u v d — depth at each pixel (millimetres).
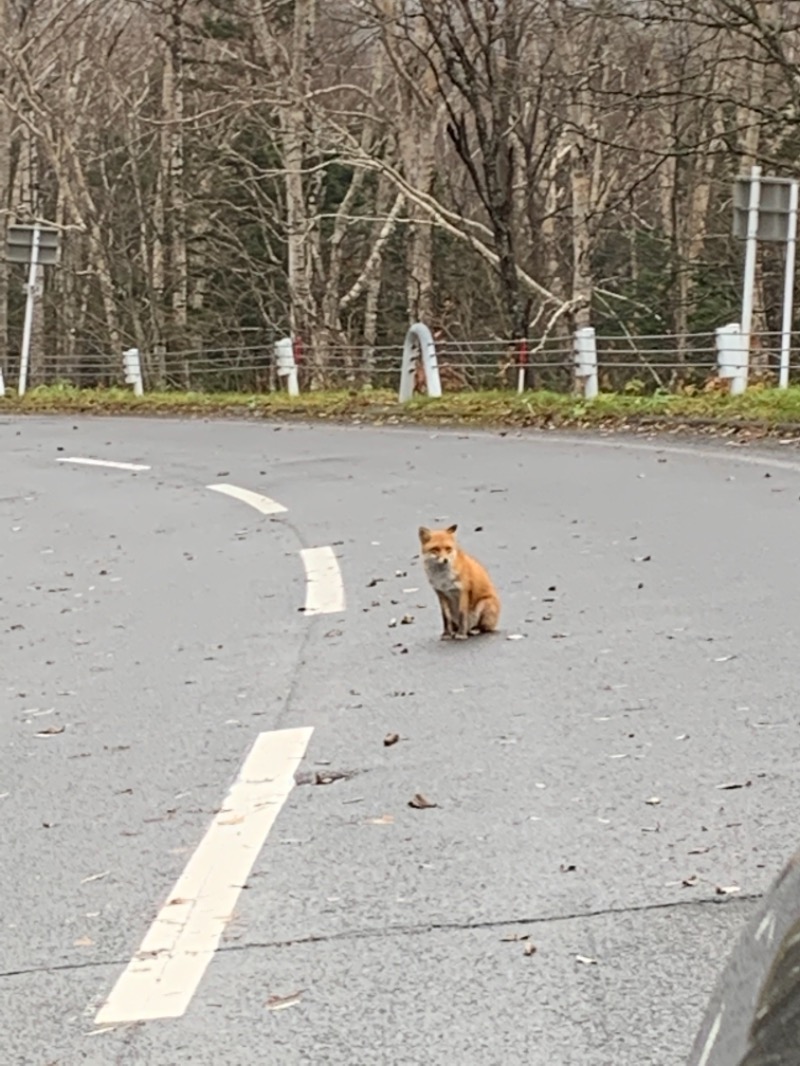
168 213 45000
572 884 4629
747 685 6777
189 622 9633
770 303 37406
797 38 28828
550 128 35438
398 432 22328
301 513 14078
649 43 32500
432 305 36281
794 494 12609
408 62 32062
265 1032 3861
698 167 39094
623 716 6453
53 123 42188
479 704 6891
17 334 54250
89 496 17047
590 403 22438
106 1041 3906
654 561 10086
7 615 10625
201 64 39844
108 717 7406
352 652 8242
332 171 48375
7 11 42375
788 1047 1817
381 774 5957
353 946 4328
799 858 2086
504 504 13531
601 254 45125
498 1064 3574
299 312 35531
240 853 5191
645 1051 3564
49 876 5195
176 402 31391
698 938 4152
